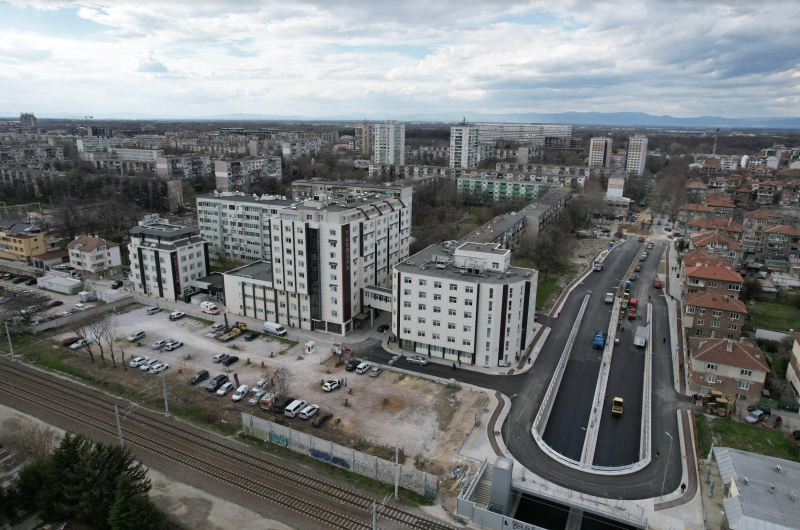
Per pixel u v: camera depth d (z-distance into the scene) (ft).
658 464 263.29
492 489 228.84
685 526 219.82
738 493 219.20
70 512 219.00
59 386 337.93
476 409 312.29
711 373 330.34
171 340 401.70
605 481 249.55
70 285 506.48
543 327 439.63
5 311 433.48
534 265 581.94
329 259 401.29
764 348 398.01
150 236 488.44
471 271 375.66
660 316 470.39
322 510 231.09
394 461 260.21
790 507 209.67
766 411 312.71
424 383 343.67
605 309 485.56
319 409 309.42
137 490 208.85
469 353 369.50
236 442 281.74
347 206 441.68
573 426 310.86
